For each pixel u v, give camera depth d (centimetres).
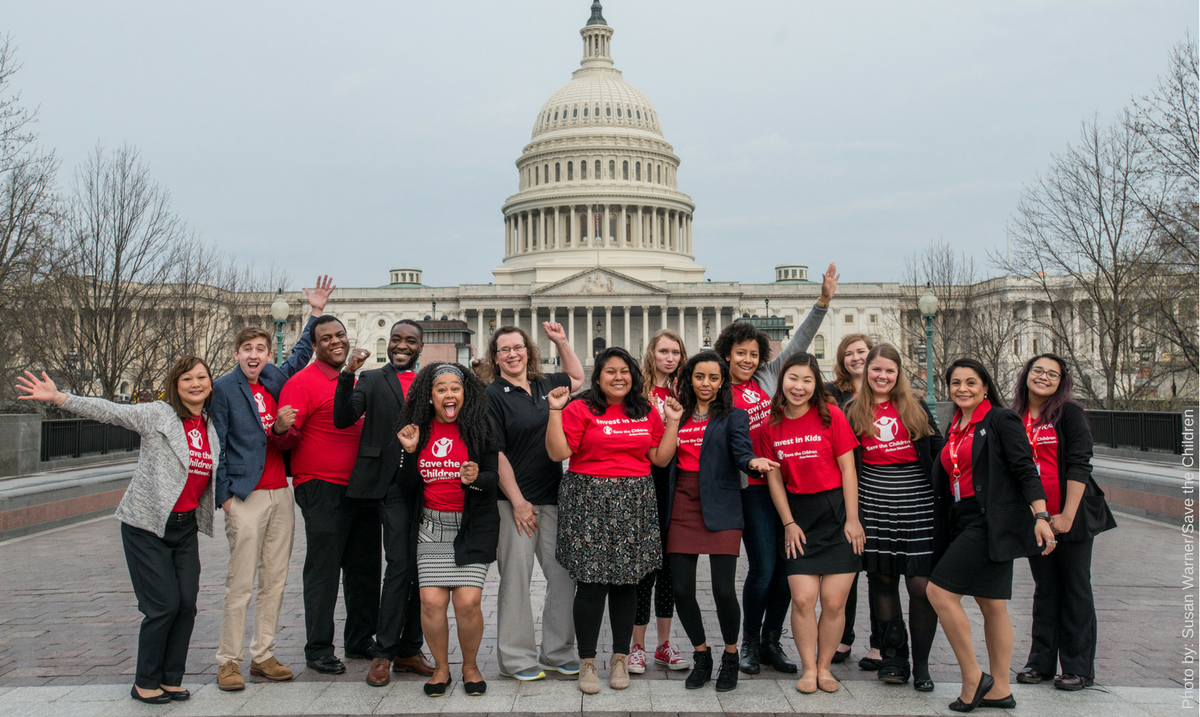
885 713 759
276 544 891
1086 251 3912
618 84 13262
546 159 12731
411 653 894
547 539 893
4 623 1088
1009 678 852
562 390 823
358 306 11488
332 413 908
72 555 1584
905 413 871
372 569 954
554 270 11944
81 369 3894
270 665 870
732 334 967
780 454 853
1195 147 3088
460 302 11288
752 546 887
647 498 832
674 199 12662
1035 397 898
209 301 5194
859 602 1213
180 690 805
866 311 11350
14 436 2470
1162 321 3659
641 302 10912
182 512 818
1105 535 1727
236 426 865
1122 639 996
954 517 822
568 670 881
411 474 839
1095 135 3831
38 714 760
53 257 3697
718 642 1012
